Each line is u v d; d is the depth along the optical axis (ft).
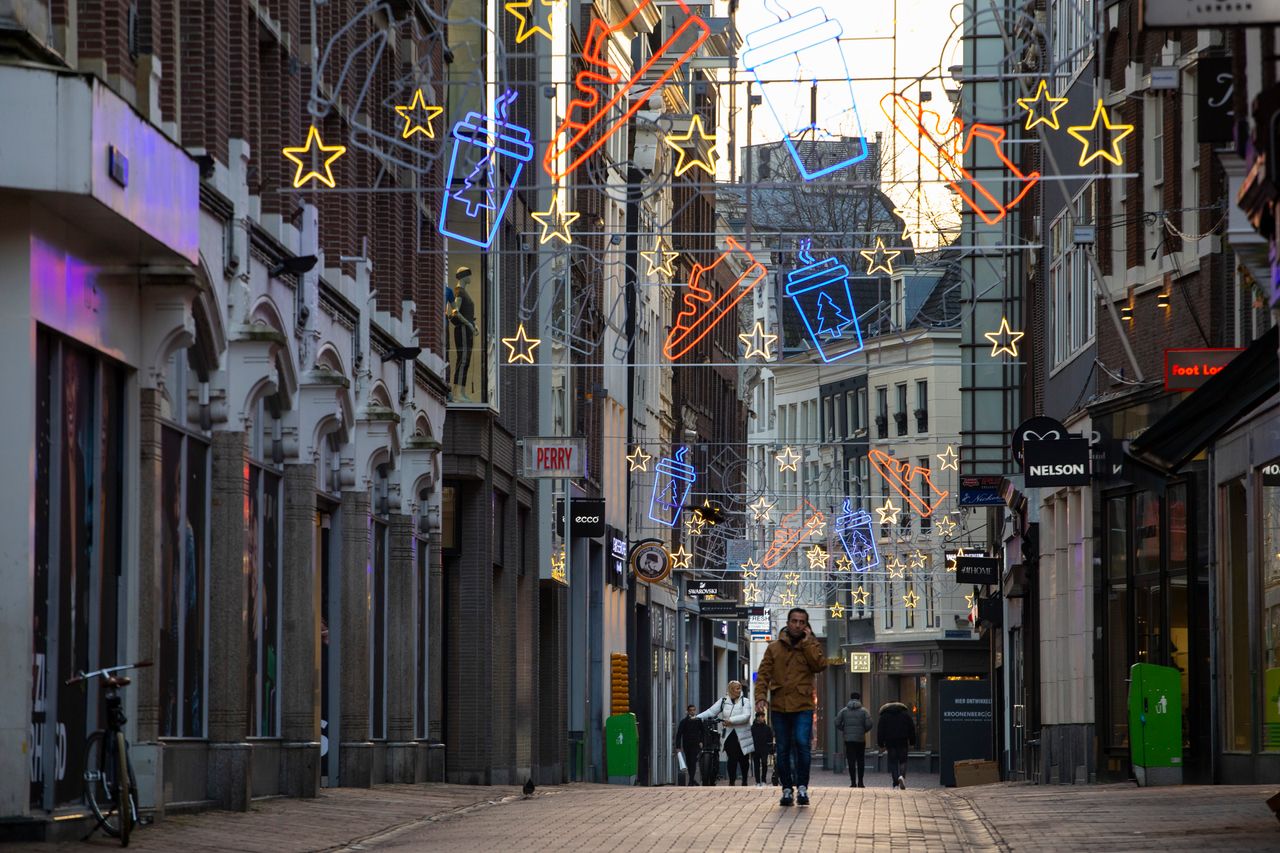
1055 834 105.19
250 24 133.18
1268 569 154.81
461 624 210.79
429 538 191.93
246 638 129.18
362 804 136.98
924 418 523.70
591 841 103.96
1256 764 157.79
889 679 524.11
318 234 149.79
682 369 402.72
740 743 260.42
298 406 142.72
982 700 353.31
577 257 269.03
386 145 173.68
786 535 506.07
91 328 103.50
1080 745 204.33
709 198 415.03
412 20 152.97
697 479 422.00
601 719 291.17
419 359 187.01
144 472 111.34
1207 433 118.11
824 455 570.05
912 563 470.39
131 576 110.52
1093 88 200.23
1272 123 70.85
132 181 99.25
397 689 179.42
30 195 94.17
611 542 304.71
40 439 97.76
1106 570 196.85
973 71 281.54
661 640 368.89
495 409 210.79
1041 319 248.73
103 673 97.86
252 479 135.64
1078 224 207.00
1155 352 184.03
